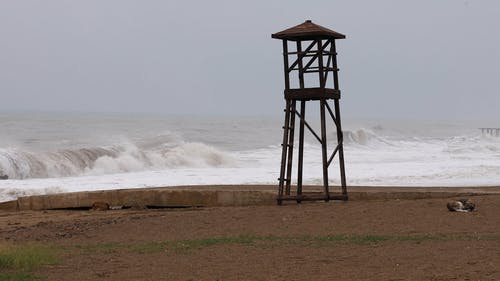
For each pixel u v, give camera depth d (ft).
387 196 112.47
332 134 372.17
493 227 83.05
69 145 293.84
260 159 251.19
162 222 94.32
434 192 112.47
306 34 101.96
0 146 276.21
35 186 151.84
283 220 91.40
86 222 99.09
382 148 334.03
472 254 66.90
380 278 58.75
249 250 73.36
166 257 71.00
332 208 98.63
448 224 85.46
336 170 193.88
